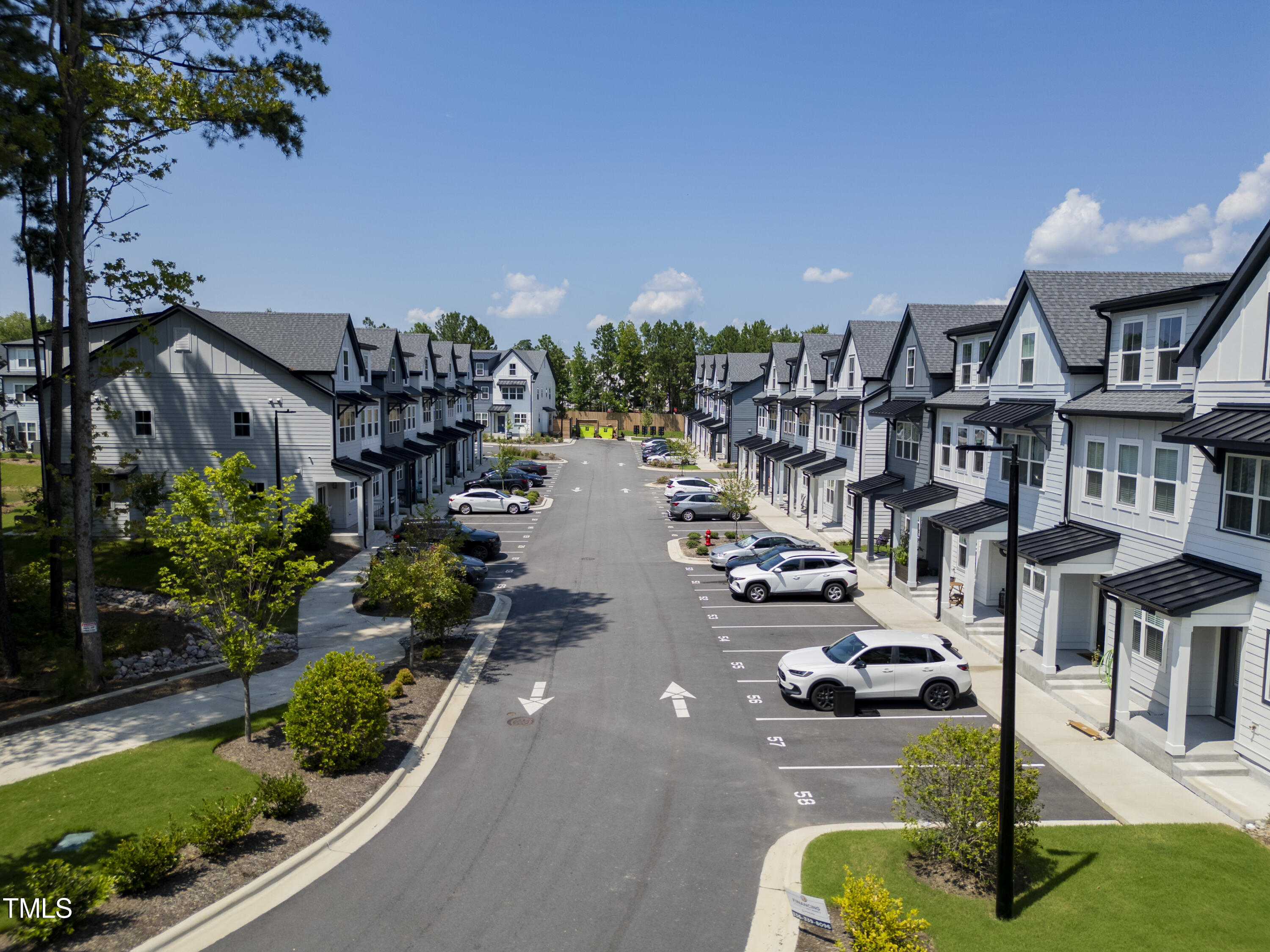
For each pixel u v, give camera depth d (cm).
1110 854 1191
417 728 1677
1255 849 1207
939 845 1149
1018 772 1133
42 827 1234
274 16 2019
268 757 1505
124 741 1579
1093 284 2172
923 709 1836
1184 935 991
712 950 983
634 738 1661
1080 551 1856
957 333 2722
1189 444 1460
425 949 978
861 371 3506
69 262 1870
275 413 3406
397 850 1213
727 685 1981
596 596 2897
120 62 1866
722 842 1246
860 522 3341
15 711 1731
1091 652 2088
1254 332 1417
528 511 4791
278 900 1074
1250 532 1442
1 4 1675
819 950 978
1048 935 991
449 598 2072
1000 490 2408
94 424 3422
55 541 2155
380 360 4462
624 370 11756
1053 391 2089
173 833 1113
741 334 12800
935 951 956
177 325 3409
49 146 1727
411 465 4675
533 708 1830
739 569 2862
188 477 1548
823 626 2488
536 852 1211
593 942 996
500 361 9831
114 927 986
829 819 1325
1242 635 1484
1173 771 1453
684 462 7169
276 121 2069
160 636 2178
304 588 1644
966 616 2336
